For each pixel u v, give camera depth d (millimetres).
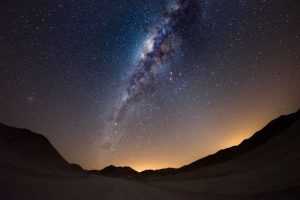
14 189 6777
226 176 19109
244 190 9641
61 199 6867
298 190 6914
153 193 12148
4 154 14117
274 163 17156
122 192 11820
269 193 7719
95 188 11781
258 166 19062
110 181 19344
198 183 17219
